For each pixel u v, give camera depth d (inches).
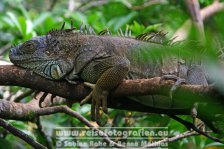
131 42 353.1
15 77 310.7
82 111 452.8
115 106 325.1
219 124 326.3
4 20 570.3
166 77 268.7
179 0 604.4
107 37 348.8
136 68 345.4
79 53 331.3
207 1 606.9
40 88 320.2
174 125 417.4
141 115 458.9
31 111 356.8
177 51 222.4
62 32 341.4
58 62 324.2
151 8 613.6
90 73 326.3
